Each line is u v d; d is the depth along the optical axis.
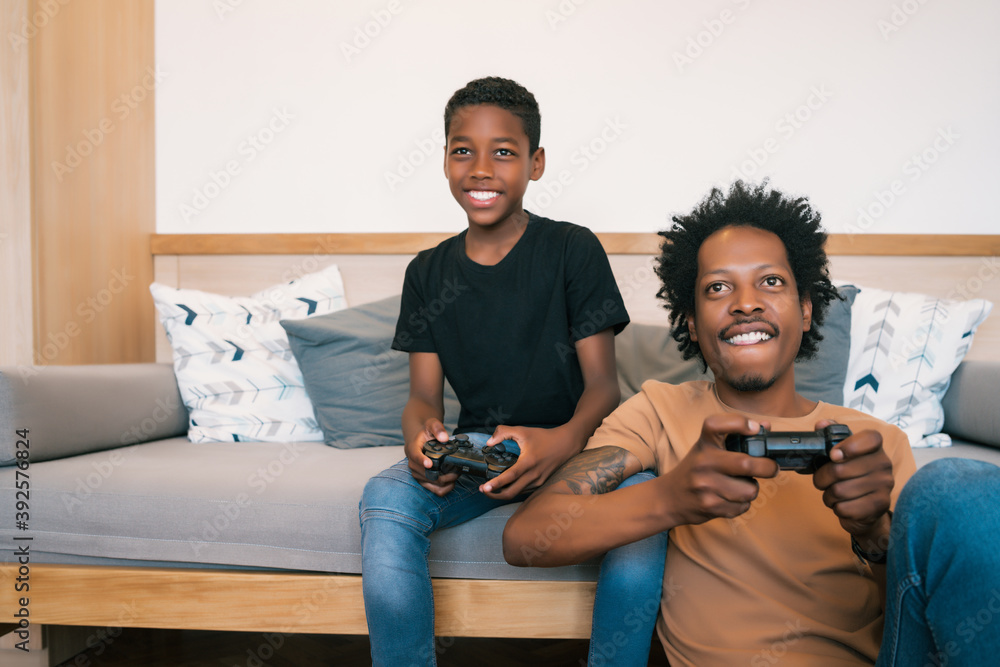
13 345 1.47
